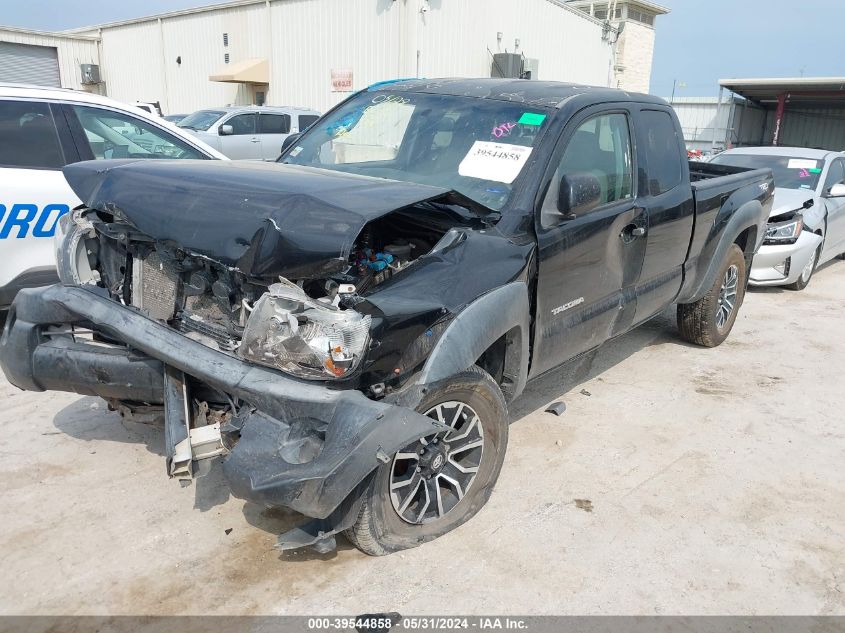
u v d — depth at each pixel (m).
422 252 3.11
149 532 3.06
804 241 7.81
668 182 4.48
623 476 3.74
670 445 4.13
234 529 3.12
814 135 38.94
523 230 3.24
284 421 2.50
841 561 3.11
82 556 2.89
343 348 2.44
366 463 2.39
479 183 3.49
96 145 5.28
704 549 3.14
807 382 5.26
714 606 2.78
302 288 2.56
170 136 5.73
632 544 3.15
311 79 20.81
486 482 3.27
